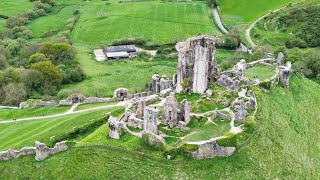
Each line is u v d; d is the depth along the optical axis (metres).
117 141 125.06
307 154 140.38
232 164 118.50
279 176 123.19
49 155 126.00
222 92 148.88
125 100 175.50
